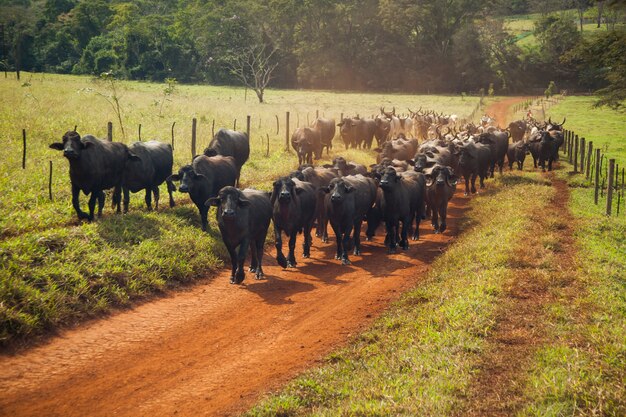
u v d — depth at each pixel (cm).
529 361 841
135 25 10369
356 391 787
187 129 2952
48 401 788
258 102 6488
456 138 2830
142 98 4453
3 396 790
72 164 1412
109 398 805
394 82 10600
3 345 920
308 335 1031
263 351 966
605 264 1317
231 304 1180
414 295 1157
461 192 2417
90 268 1170
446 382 778
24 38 9812
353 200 1489
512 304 1062
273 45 10562
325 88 10662
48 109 3038
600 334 905
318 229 1752
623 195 2253
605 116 5775
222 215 1230
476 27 10438
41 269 1108
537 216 1762
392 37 10581
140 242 1355
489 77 10412
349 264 1465
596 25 13138
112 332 1022
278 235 1412
